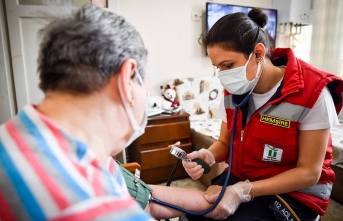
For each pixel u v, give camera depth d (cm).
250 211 90
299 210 89
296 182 84
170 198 84
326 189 94
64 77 41
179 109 231
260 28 89
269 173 96
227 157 120
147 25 241
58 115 41
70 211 31
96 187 35
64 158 35
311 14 295
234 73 90
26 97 190
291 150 89
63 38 41
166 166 213
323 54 276
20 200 32
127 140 53
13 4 176
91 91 42
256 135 94
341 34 258
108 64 42
